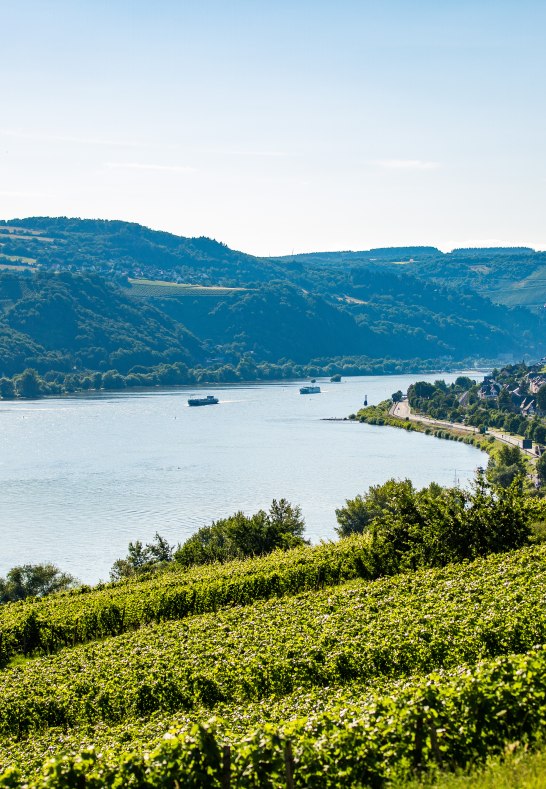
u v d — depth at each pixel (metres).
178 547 90.00
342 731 17.08
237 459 174.88
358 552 53.19
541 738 16.31
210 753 16.42
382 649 27.28
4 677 37.78
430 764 16.06
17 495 138.88
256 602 47.38
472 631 26.72
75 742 26.31
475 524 49.53
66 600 59.84
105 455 181.00
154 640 39.47
